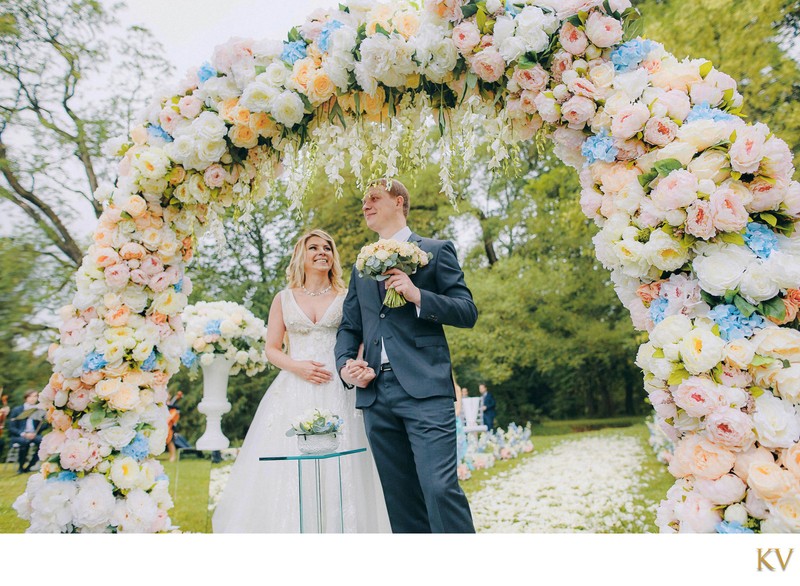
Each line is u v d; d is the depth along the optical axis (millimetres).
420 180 14383
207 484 6113
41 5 10680
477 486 6238
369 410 2492
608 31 1891
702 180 1666
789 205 1667
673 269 1705
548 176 13219
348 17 2248
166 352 2508
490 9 2025
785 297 1595
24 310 10719
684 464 1593
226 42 2311
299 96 2232
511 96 2074
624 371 18156
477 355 14445
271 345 3100
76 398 2334
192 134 2367
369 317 2600
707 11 9766
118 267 2398
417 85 2184
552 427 16328
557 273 14500
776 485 1429
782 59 9516
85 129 11156
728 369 1565
